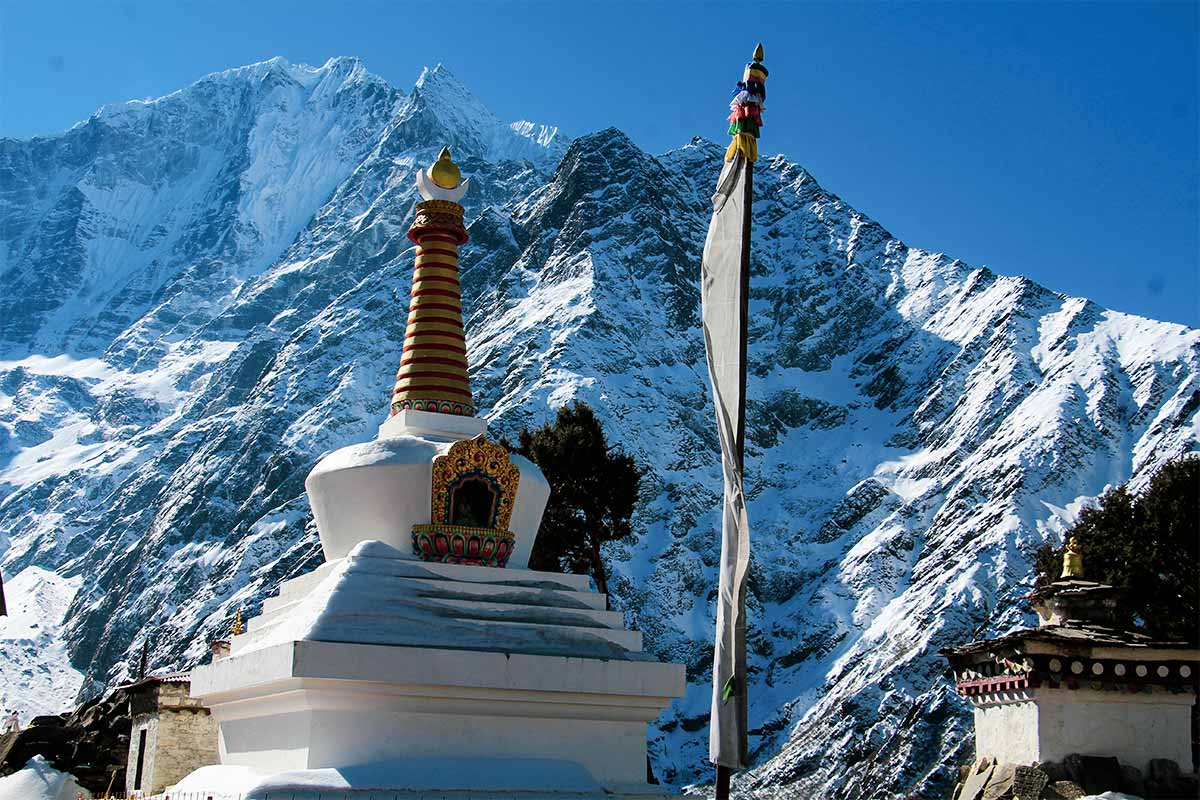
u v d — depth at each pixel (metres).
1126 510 55.50
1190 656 33.28
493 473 32.25
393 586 29.88
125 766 62.06
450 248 35.88
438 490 31.97
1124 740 33.19
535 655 29.52
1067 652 33.50
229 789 29.47
